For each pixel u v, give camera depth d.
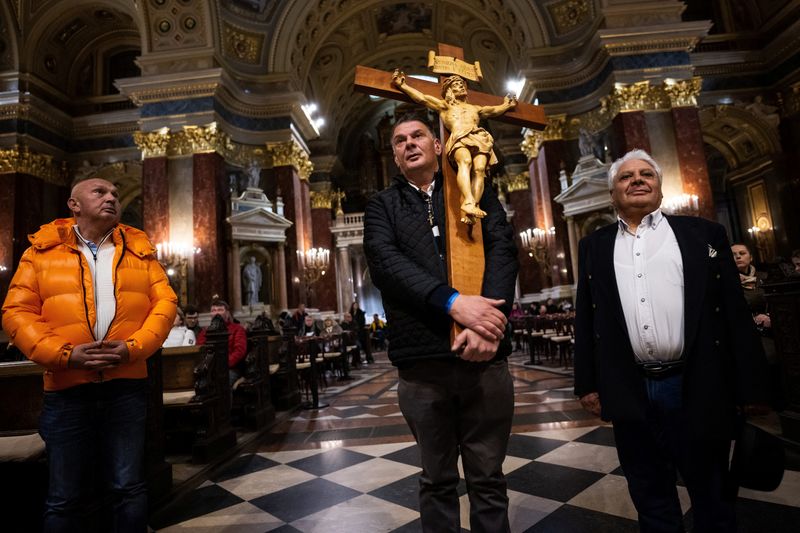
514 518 2.47
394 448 4.05
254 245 12.36
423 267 1.57
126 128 14.61
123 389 2.06
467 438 1.56
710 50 13.95
